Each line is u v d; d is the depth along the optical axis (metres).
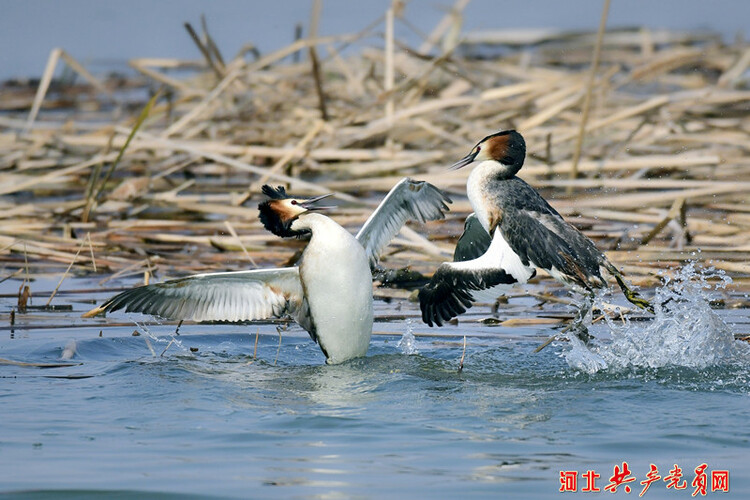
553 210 11.59
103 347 12.18
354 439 8.59
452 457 8.14
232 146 20.31
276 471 7.83
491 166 11.84
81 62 30.53
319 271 11.41
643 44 27.67
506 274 11.30
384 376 10.82
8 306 14.16
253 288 11.78
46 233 17.66
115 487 7.51
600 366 10.98
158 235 17.25
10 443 8.52
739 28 30.42
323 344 11.65
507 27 31.53
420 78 21.92
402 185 12.31
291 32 31.06
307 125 22.22
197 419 9.20
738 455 8.18
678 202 16.50
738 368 10.92
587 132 20.19
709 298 13.89
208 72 26.78
